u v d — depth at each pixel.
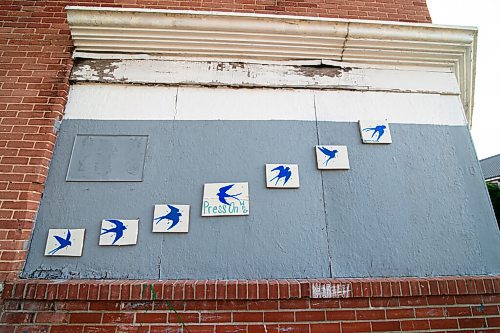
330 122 3.10
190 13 3.06
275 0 3.57
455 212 2.88
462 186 2.98
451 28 3.29
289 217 2.74
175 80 3.11
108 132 2.92
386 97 3.24
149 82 3.09
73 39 3.13
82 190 2.73
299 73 3.23
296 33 3.19
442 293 2.49
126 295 2.34
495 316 2.49
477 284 2.53
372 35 3.23
